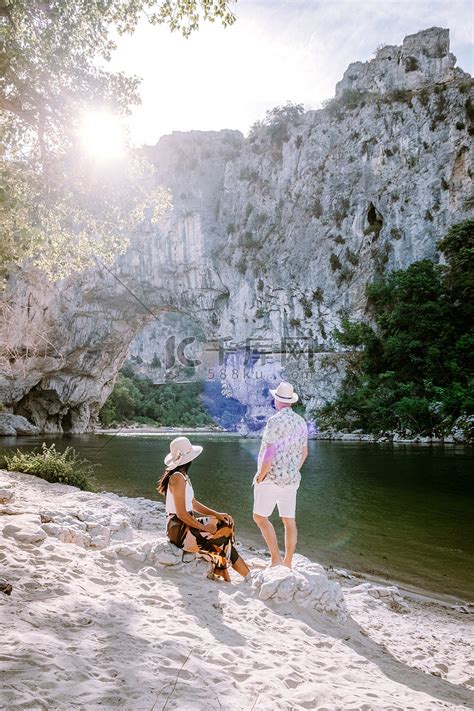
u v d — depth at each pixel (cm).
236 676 304
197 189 6650
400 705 313
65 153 1184
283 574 501
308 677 331
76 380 6172
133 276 6525
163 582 478
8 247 1193
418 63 5475
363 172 5350
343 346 4962
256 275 6038
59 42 1024
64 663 265
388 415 4006
